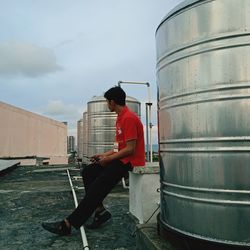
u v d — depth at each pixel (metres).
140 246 2.84
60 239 3.21
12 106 19.91
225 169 1.98
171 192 2.35
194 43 2.13
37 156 23.88
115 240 3.16
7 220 4.08
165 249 2.25
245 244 1.92
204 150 2.06
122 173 3.13
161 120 2.53
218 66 2.02
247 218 1.92
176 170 2.28
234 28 1.98
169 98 2.35
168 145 2.38
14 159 19.73
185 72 2.20
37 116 24.22
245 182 1.93
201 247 2.05
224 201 1.98
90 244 3.05
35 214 4.43
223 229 1.98
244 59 1.95
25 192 6.43
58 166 15.71
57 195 6.02
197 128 2.10
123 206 4.75
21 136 21.20
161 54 2.49
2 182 8.59
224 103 1.99
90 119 9.80
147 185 3.57
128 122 3.10
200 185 2.08
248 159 1.92
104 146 9.42
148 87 6.56
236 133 1.95
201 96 2.09
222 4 2.02
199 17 2.11
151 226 2.96
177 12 2.26
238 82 1.95
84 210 3.07
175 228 2.30
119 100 3.28
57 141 28.66
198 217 2.10
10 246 3.04
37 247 2.99
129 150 3.06
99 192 3.05
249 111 1.92
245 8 1.96
